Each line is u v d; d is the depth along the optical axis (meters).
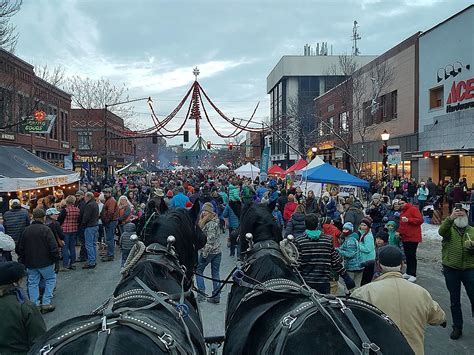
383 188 24.78
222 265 13.23
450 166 27.91
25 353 4.49
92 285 11.08
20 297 4.75
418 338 3.95
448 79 27.50
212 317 8.41
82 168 39.41
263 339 2.97
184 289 4.02
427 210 21.23
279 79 74.38
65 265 12.83
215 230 9.37
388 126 36.16
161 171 69.81
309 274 6.23
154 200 6.51
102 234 15.62
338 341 2.60
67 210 12.89
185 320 3.30
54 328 2.76
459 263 7.33
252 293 3.76
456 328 7.39
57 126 37.97
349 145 36.78
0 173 16.36
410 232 10.68
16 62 26.14
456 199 21.23
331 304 3.00
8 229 11.40
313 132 47.41
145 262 3.85
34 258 8.78
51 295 9.06
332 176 15.41
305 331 2.68
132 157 71.69
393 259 4.18
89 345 2.37
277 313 3.16
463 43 25.95
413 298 3.99
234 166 95.69
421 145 30.69
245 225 4.99
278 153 74.38
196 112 19.28
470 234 7.32
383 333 2.75
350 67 44.41
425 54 30.22
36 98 27.34
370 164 38.88
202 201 16.58
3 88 21.34
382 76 34.53
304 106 54.66
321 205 16.84
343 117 43.75
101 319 2.72
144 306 3.21
